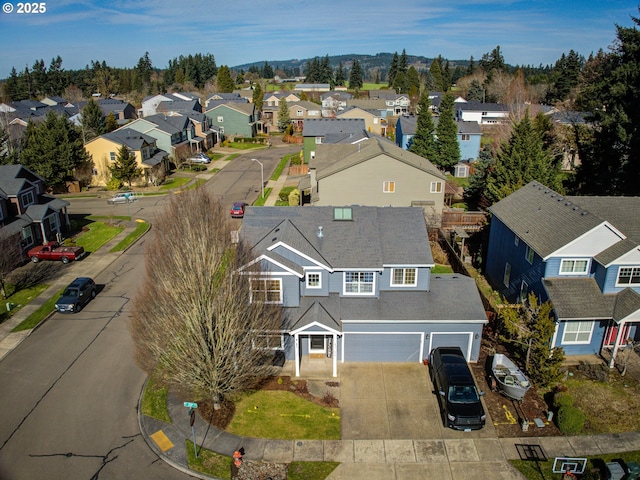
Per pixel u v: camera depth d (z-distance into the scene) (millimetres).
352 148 54969
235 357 21250
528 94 105688
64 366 26266
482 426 21328
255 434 21453
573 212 28625
